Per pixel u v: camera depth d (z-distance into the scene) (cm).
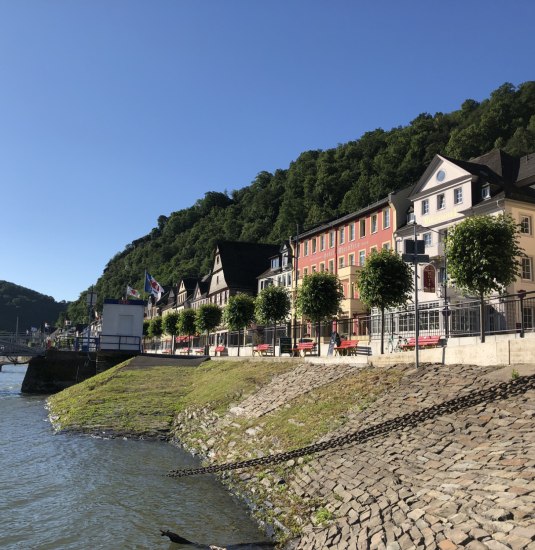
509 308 2484
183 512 1341
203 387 3080
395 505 949
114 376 3691
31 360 5266
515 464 901
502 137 7294
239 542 1130
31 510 1377
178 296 10631
